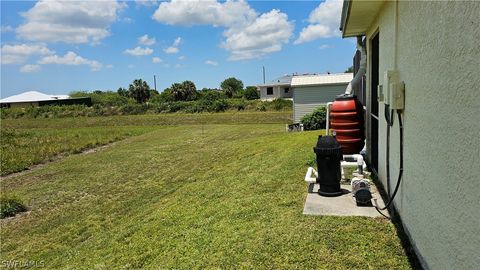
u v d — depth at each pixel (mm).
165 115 32562
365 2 4086
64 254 4953
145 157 12953
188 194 6309
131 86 48406
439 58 2193
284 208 4398
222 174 7574
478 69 1640
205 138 17734
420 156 2693
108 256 4125
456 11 1896
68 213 7043
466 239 1830
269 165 7285
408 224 3154
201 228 4285
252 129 21172
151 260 3725
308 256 3131
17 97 56000
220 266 3211
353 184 4297
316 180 4758
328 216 3904
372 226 3545
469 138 1762
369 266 2863
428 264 2553
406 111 3121
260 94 43031
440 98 2191
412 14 2855
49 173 11391
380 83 4594
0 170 11945
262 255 3264
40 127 30078
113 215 6621
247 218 4277
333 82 17516
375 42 5652
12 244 5637
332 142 4477
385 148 4387
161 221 4949
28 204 7898
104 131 24234
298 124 17312
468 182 1786
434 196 2359
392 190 3873
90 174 10688
